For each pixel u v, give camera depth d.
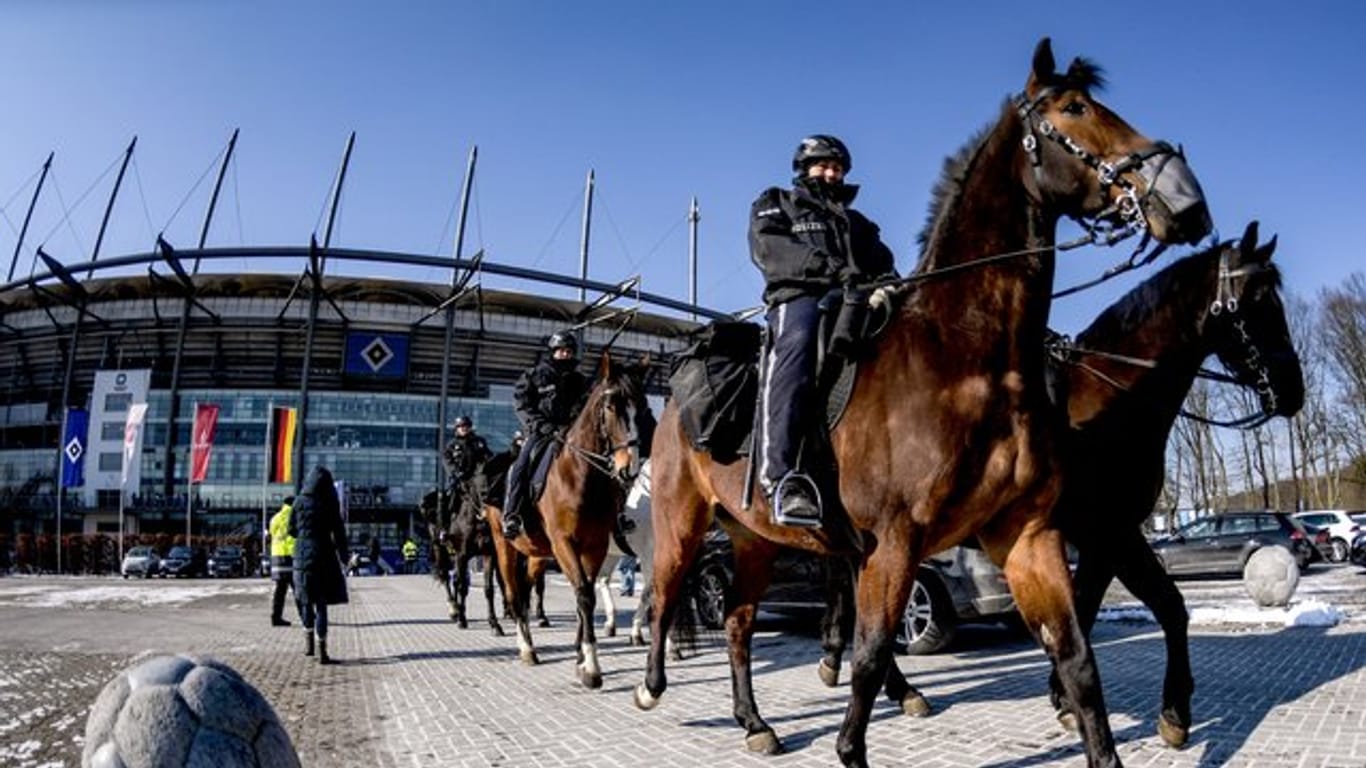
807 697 6.48
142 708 2.69
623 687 7.34
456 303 66.00
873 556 3.50
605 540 7.84
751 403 4.56
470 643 11.37
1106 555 4.80
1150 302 5.11
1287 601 11.75
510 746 5.23
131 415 50.34
